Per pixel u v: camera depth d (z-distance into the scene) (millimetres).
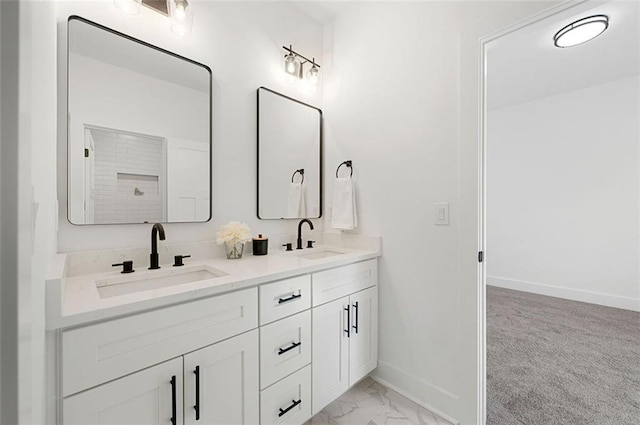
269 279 1216
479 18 1426
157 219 1429
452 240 1527
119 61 1322
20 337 332
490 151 4027
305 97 2146
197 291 988
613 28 2168
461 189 1485
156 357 910
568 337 2402
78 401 772
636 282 3014
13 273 324
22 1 335
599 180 3217
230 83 1723
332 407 1610
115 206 1306
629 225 3049
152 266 1309
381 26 1869
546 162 3566
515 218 3816
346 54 2090
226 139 1704
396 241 1779
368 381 1865
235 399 1111
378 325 1866
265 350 1213
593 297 3250
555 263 3514
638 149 2990
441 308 1572
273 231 1950
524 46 2426
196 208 1562
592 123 3248
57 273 777
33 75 427
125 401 851
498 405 1589
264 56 1898
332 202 2160
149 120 1407
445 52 1559
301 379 1361
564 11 1179
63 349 749
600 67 2807
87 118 1237
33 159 432
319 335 1454
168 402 937
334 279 1545
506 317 2848
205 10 1621
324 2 2027
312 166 2174
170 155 1472
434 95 1603
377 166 1884
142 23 1394
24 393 352
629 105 3029
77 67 1214
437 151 1588
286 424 1289
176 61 1499
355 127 2020
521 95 3490
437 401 1574
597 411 1535
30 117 354
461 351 1485
